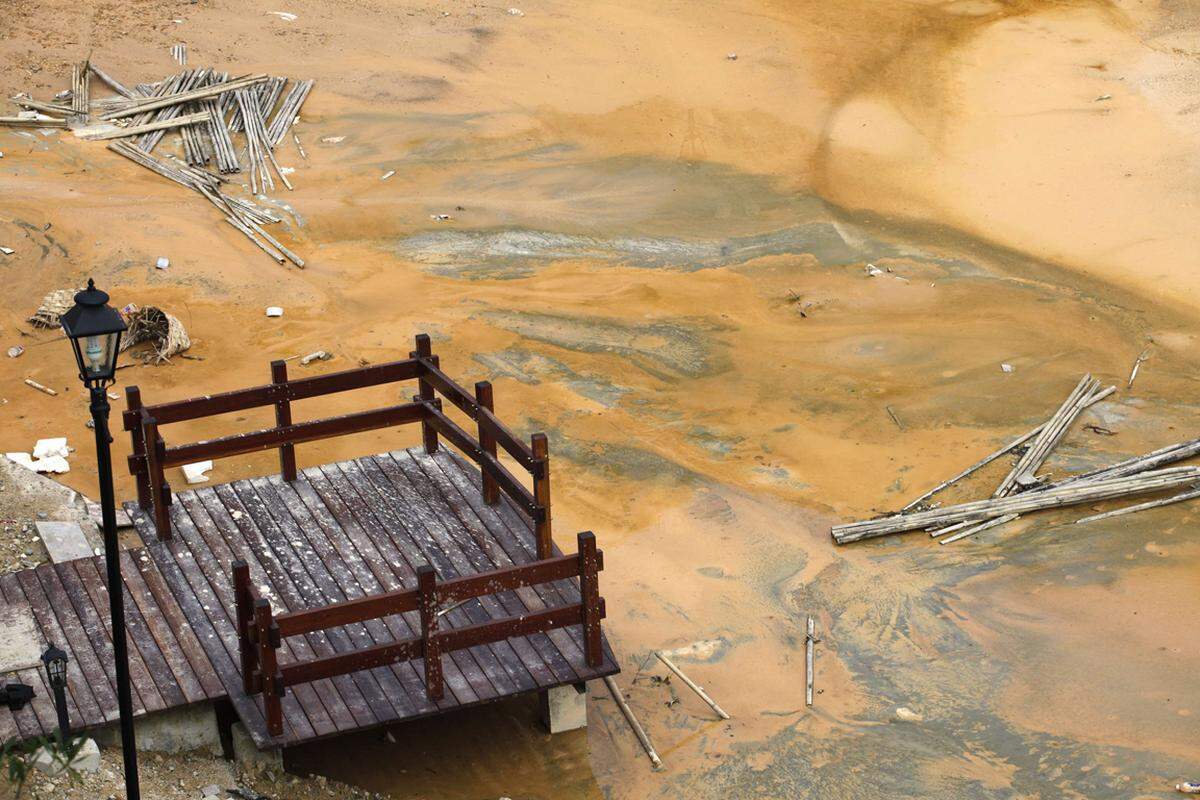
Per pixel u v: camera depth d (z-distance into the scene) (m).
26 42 31.56
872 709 13.59
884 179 29.34
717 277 24.62
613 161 29.80
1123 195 28.22
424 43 34.38
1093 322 23.11
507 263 24.83
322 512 14.16
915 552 16.39
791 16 36.97
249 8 35.06
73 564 13.34
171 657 12.00
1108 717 13.41
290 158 28.56
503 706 13.38
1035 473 18.03
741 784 12.49
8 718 11.15
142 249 23.22
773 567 16.05
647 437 19.02
